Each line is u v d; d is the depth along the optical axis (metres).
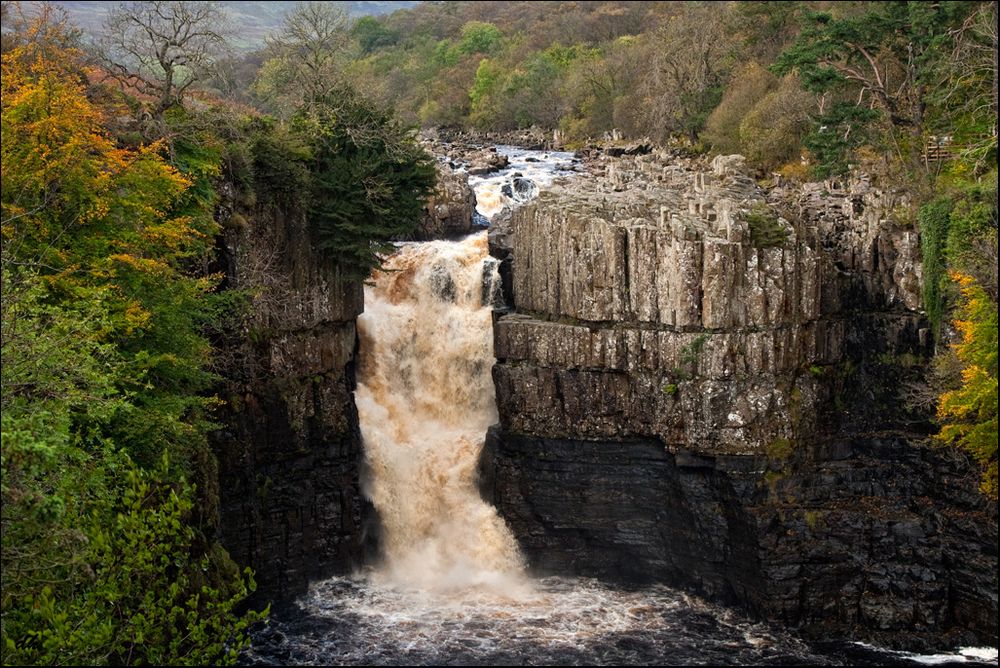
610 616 56.72
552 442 61.81
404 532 63.47
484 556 63.25
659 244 57.53
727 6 123.50
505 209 71.38
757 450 56.78
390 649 51.84
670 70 113.69
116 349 41.06
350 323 63.19
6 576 28.28
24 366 30.42
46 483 29.89
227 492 56.44
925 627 53.81
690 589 60.19
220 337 55.81
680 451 58.00
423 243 71.75
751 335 56.72
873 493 58.47
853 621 55.12
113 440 40.66
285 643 52.50
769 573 55.56
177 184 46.56
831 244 63.00
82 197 39.97
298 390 59.41
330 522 61.31
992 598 52.31
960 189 58.16
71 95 40.38
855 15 87.44
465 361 66.56
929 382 56.41
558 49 163.75
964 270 53.97
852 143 70.06
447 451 64.94
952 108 71.75
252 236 57.81
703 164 92.19
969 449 52.91
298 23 78.00
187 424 44.19
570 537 62.78
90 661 27.94
